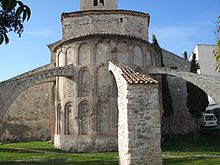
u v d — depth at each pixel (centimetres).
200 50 5031
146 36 3022
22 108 3775
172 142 3070
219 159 2038
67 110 2695
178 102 3922
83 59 2680
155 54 2969
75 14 2956
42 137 3731
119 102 1759
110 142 2506
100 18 2916
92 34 2641
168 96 3491
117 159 2025
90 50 2658
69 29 2958
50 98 3747
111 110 2550
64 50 2802
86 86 2631
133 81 1562
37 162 1942
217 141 3133
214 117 3916
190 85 3319
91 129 2539
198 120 3522
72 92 2675
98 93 2589
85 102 2608
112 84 2584
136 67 2695
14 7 453
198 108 3234
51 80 3102
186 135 3647
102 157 2128
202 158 2084
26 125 3750
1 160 2023
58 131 2792
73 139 2581
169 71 2734
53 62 3494
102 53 2645
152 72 2761
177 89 3966
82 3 3406
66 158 2108
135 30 2952
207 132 3681
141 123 1512
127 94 1534
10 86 2530
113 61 2494
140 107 1528
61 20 3098
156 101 1552
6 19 482
